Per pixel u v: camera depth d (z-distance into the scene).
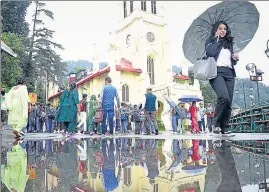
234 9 6.92
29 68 32.78
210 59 6.56
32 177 2.05
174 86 32.22
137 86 38.56
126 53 42.66
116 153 3.92
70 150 4.50
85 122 13.09
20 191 1.58
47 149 4.76
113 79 35.75
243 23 7.18
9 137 9.17
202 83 37.31
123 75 37.78
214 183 1.69
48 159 3.26
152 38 42.25
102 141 6.99
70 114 9.91
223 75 6.70
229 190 1.49
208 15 7.04
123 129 15.36
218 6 6.90
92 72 40.12
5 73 22.77
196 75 6.79
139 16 41.38
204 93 36.97
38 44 36.81
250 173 2.03
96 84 38.19
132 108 18.38
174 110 15.55
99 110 11.59
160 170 2.32
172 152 3.89
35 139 8.10
